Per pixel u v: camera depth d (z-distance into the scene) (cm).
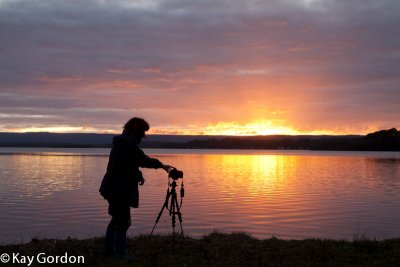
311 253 935
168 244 996
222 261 862
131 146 827
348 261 880
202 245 987
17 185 5094
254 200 3616
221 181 5897
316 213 2841
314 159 16638
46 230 2088
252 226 2228
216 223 2281
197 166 10506
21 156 18000
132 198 837
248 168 9800
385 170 8994
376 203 3538
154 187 4659
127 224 852
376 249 974
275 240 1080
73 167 9388
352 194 4312
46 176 6688
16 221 2400
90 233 1978
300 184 5578
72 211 2842
